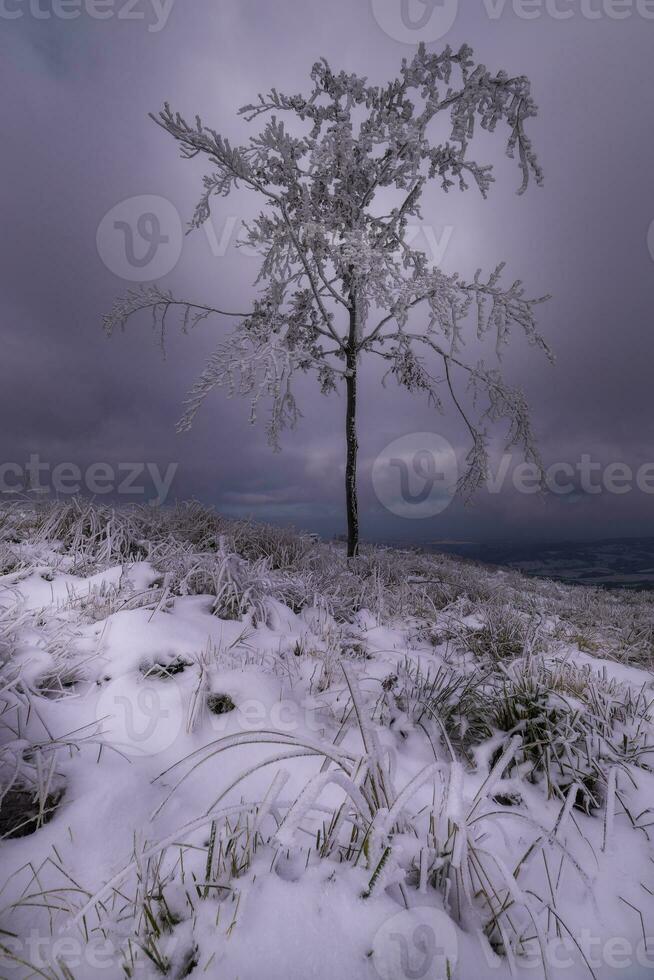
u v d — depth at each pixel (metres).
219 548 4.21
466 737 2.46
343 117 6.12
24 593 3.09
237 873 1.37
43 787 1.53
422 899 1.37
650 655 4.48
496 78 5.81
